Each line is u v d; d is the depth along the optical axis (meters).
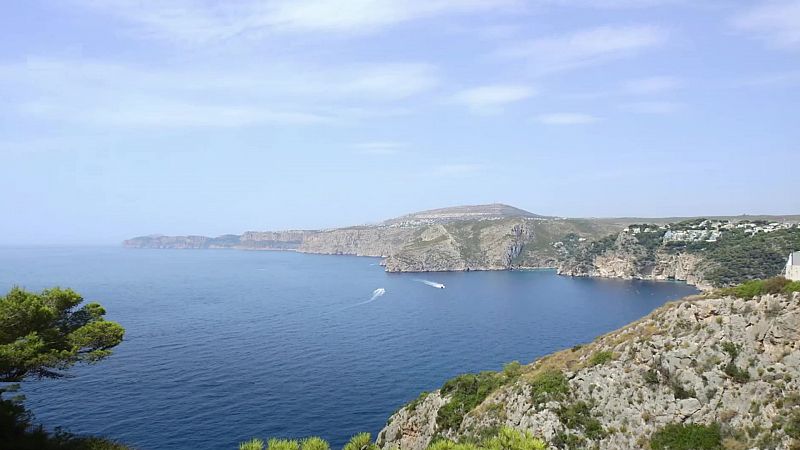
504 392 52.97
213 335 129.38
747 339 41.12
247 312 166.88
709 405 40.12
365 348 118.44
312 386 89.38
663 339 45.44
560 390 47.16
